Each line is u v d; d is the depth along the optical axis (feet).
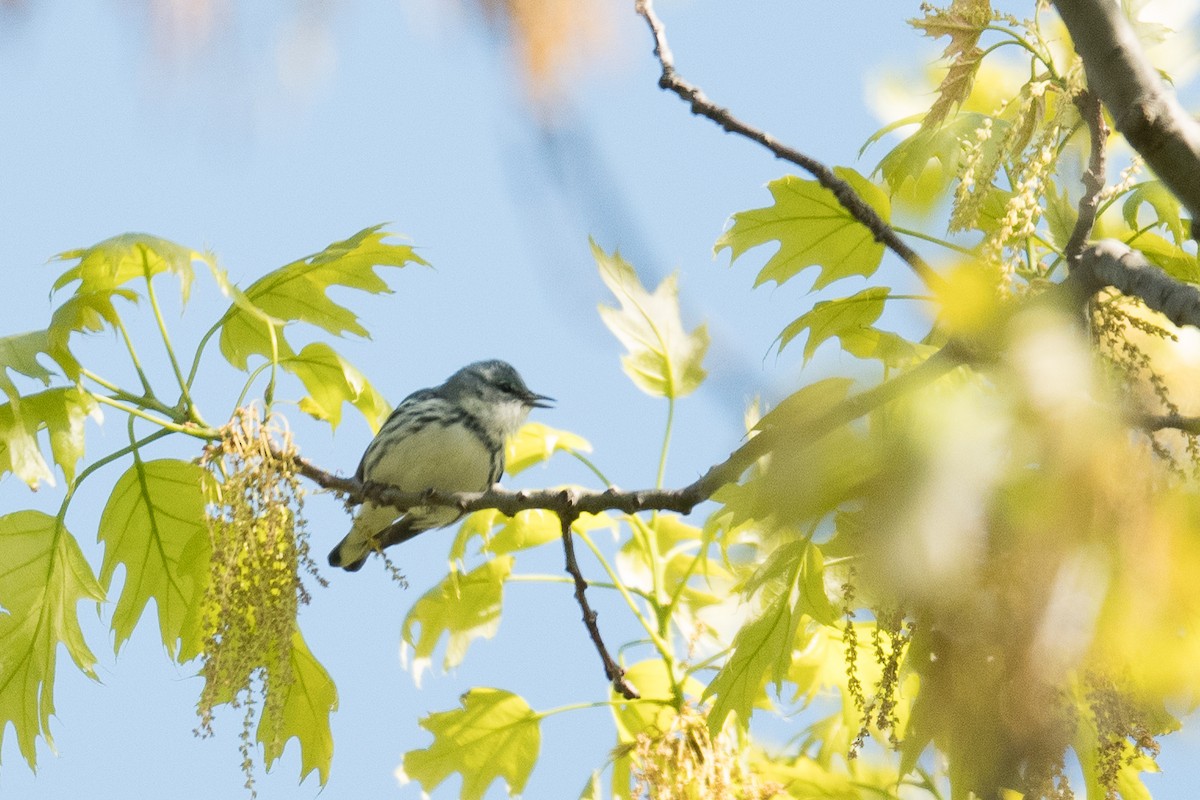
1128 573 7.43
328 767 33.99
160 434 32.68
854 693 24.04
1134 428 8.07
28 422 32.86
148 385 33.24
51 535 33.63
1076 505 7.34
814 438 7.42
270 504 29.27
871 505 6.92
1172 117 13.11
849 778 35.22
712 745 29.25
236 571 28.68
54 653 33.60
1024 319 8.24
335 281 36.99
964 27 23.61
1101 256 17.85
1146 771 28.53
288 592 28.50
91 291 33.19
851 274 33.47
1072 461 7.39
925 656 8.07
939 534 6.82
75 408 33.22
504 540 39.78
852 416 7.53
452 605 38.47
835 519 7.11
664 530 40.24
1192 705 9.84
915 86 34.24
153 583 34.71
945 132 29.45
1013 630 7.43
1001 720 7.93
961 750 8.19
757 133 25.91
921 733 8.41
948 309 8.44
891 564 6.79
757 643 28.50
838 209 32.68
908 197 32.30
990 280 8.63
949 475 6.94
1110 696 10.36
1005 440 7.38
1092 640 7.52
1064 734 7.95
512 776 36.83
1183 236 28.58
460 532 39.09
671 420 36.94
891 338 17.52
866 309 31.55
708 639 37.88
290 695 34.14
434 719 37.24
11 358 31.94
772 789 29.25
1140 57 13.26
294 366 37.63
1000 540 7.09
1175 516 7.72
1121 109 13.29
